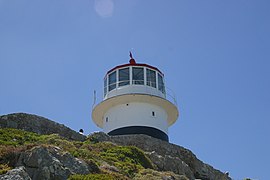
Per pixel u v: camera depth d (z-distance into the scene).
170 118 35.09
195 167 28.33
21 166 14.56
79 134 26.11
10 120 23.78
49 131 24.97
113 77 33.88
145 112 31.94
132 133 30.83
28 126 24.23
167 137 32.72
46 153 15.15
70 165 15.55
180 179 19.75
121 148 23.09
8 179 12.91
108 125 32.34
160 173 19.70
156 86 33.47
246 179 27.42
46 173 14.37
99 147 22.78
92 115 33.94
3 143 18.00
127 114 31.70
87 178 14.52
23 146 16.92
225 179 30.30
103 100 32.62
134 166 20.39
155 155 24.42
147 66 33.97
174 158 24.86
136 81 33.00
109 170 17.53
